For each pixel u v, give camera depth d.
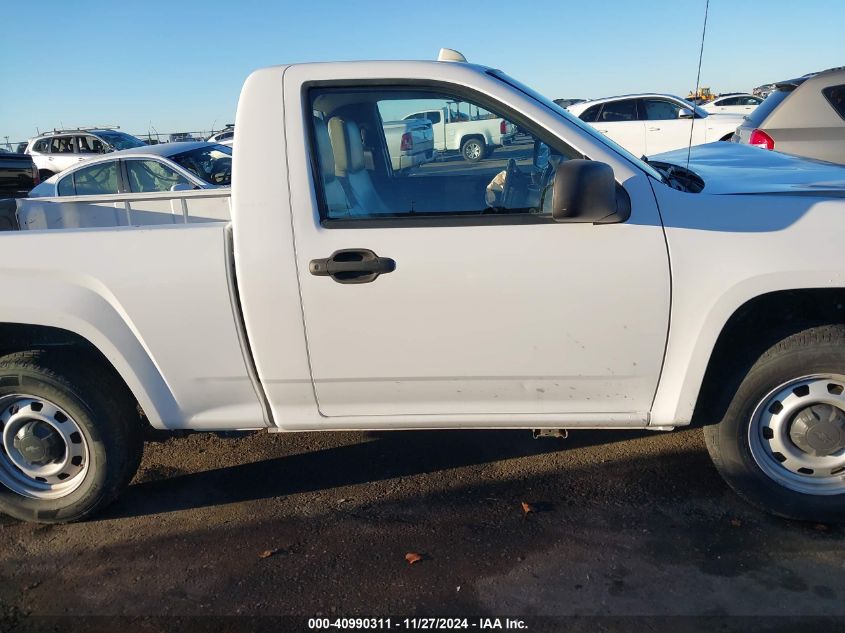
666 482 3.22
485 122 2.67
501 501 3.15
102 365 3.03
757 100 19.25
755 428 2.79
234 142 2.68
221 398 2.90
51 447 3.03
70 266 2.73
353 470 3.50
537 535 2.89
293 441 3.86
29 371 2.85
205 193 4.43
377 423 2.90
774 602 2.44
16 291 2.74
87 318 2.74
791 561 2.65
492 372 2.73
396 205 2.70
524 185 2.67
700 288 2.56
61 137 15.70
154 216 4.52
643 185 2.60
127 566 2.85
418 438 3.79
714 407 2.84
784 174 3.05
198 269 2.69
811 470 2.80
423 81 2.67
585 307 2.61
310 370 2.77
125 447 3.04
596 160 2.62
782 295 2.81
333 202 2.69
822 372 2.64
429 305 2.63
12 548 3.02
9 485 3.11
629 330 2.63
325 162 2.70
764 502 2.84
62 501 3.07
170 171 7.88
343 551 2.86
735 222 2.56
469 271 2.58
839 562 2.63
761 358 2.69
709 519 2.93
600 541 2.83
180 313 2.74
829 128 6.30
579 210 2.34
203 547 2.95
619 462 3.42
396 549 2.85
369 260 2.59
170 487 3.46
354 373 2.76
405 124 2.70
